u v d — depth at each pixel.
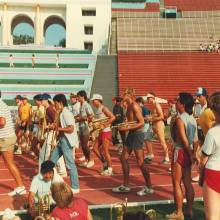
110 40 58.16
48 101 9.88
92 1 61.16
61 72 39.00
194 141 7.09
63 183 4.88
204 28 59.91
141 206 7.82
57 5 62.31
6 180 10.52
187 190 7.12
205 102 10.47
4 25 62.44
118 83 37.84
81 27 61.41
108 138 10.88
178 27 59.78
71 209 4.80
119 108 14.99
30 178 10.76
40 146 9.49
